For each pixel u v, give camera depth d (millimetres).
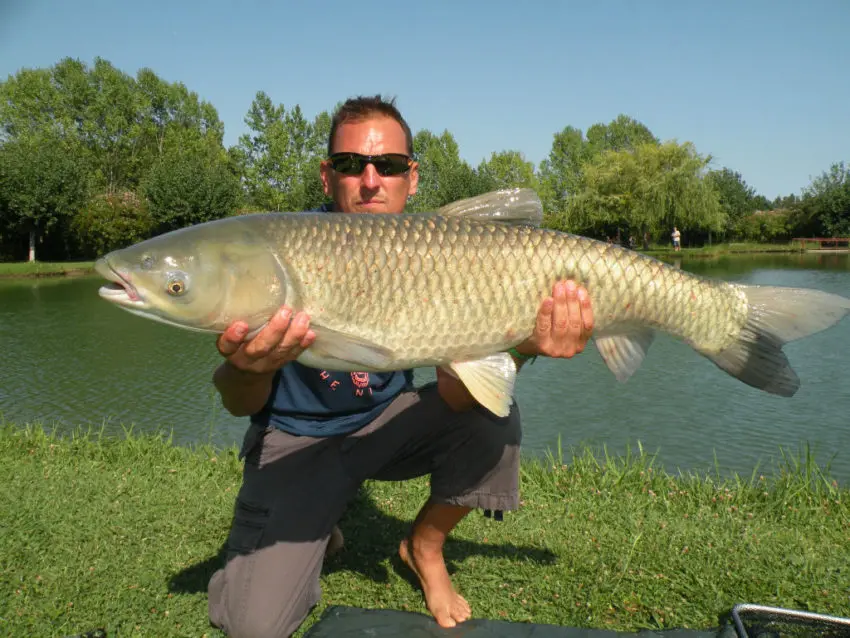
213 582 1117
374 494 1726
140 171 24250
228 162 24000
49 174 16500
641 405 3328
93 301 8484
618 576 1281
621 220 19578
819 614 1056
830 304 1106
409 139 1332
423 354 1008
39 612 1191
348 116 1276
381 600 1265
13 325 6316
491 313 1013
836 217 27188
